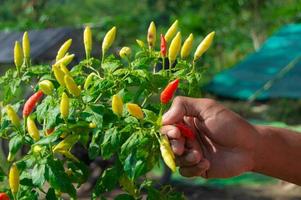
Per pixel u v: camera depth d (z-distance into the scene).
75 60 4.36
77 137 1.62
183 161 1.60
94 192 1.68
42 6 14.77
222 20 16.02
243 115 12.54
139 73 1.75
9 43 5.74
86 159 3.77
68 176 1.63
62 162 1.73
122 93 1.70
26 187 1.71
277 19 16.48
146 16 14.05
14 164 1.61
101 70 1.91
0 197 1.54
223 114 1.73
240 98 12.42
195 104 1.70
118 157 1.63
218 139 1.74
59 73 1.67
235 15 16.19
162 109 1.56
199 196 7.07
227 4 16.05
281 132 1.84
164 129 1.54
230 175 1.76
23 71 1.91
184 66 1.82
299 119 12.09
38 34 5.59
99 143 1.60
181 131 1.58
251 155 1.78
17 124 1.67
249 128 1.77
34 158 1.62
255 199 6.97
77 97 1.64
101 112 1.60
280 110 12.35
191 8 16.31
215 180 7.58
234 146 1.76
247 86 12.53
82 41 5.23
